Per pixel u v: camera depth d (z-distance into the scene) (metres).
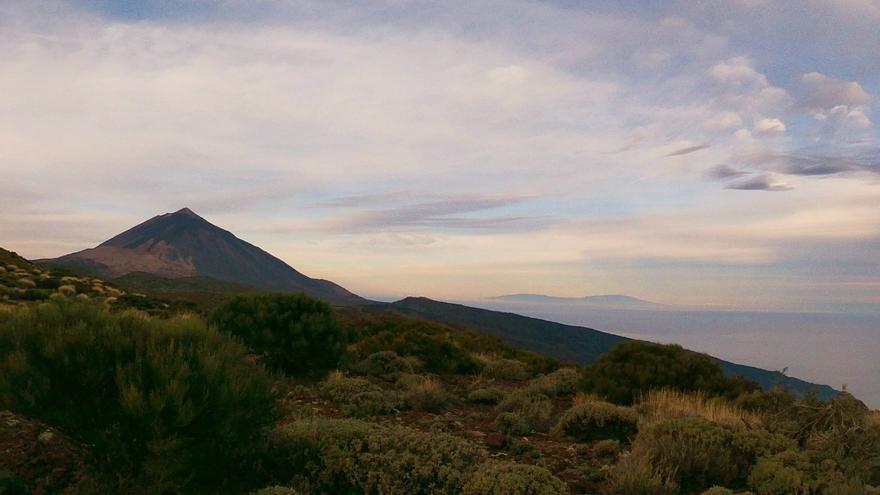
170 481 5.62
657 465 7.23
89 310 6.88
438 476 6.30
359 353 17.66
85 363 5.64
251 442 6.27
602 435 9.70
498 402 12.75
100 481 5.63
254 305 14.91
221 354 6.51
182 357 6.05
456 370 18.06
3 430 6.74
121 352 5.92
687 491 7.02
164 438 5.52
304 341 13.98
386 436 7.03
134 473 5.68
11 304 22.33
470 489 6.03
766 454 7.59
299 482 6.18
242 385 6.20
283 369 14.20
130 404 5.33
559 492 6.07
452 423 10.16
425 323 27.84
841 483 6.61
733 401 12.00
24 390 5.47
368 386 11.93
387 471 6.29
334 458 6.47
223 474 6.19
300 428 7.11
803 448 8.75
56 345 5.73
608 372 13.72
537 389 13.95
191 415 5.48
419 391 11.59
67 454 6.39
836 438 7.99
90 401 5.70
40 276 33.62
